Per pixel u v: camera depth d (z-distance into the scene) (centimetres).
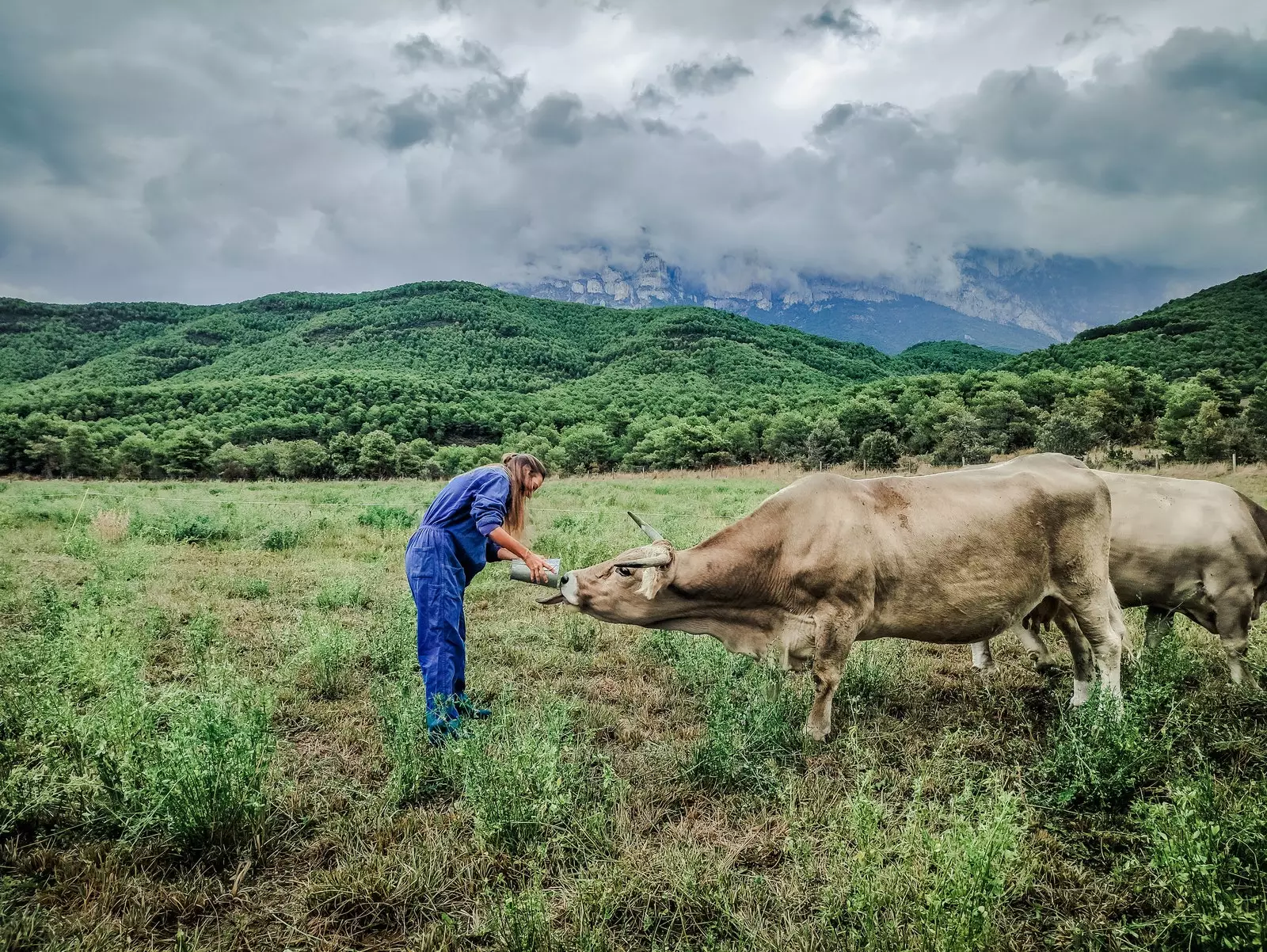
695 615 464
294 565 971
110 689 429
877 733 441
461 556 455
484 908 291
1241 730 434
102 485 4341
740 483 3941
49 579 821
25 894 293
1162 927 268
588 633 648
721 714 414
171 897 291
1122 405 6825
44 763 338
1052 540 469
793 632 459
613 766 411
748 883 304
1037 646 548
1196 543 534
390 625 636
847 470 6238
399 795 359
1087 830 347
